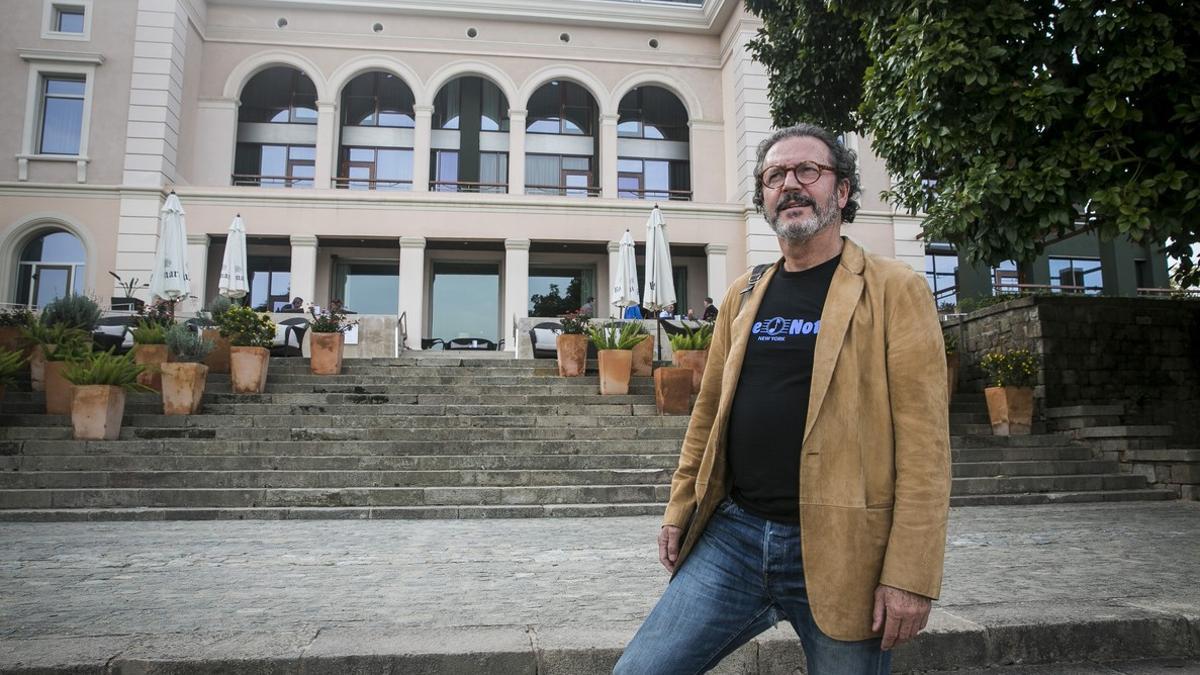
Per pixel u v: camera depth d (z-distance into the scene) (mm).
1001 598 3635
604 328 12352
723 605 1599
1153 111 6535
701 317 24922
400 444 8555
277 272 23516
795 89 11734
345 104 25797
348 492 7262
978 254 7164
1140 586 3928
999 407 10602
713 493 1667
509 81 24953
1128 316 12453
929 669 2949
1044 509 7656
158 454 8148
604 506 7246
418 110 24406
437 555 4977
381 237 22547
